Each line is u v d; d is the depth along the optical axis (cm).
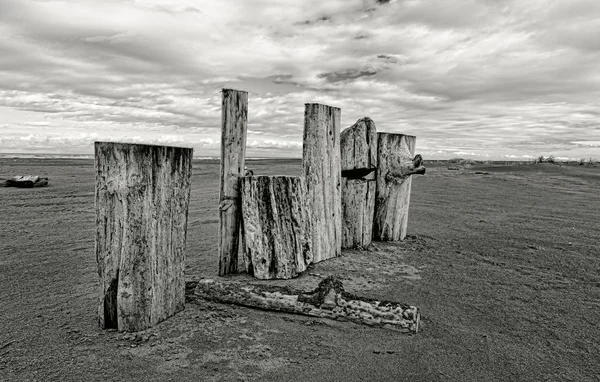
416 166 610
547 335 335
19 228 648
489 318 367
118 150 296
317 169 514
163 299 333
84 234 628
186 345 298
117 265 308
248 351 294
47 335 305
